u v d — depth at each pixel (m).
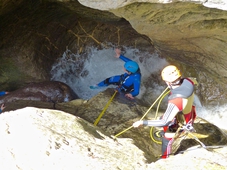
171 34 5.57
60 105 6.34
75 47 8.82
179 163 3.88
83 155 3.91
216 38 5.26
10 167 3.70
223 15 4.56
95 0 4.48
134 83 6.49
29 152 3.86
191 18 4.86
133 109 6.05
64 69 8.66
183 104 3.94
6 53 8.12
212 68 6.23
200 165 3.78
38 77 8.11
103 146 4.33
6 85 7.82
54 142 4.03
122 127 5.50
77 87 8.53
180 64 7.45
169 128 4.39
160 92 7.49
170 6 4.62
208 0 3.98
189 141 4.97
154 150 4.96
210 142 5.04
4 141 4.09
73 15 8.27
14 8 7.59
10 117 4.64
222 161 3.89
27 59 8.08
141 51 8.40
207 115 6.91
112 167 3.78
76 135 4.38
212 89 6.86
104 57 8.76
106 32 8.73
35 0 7.66
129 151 4.42
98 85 7.09
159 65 7.97
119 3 4.40
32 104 6.39
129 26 7.95
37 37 8.30
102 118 5.75
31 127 4.28
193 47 5.92
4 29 8.06
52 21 8.27
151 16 5.03
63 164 3.70
